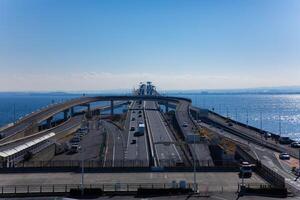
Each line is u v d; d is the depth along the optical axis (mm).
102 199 61625
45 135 129625
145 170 79625
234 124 190875
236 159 100562
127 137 137625
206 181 72000
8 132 131125
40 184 69312
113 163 91188
